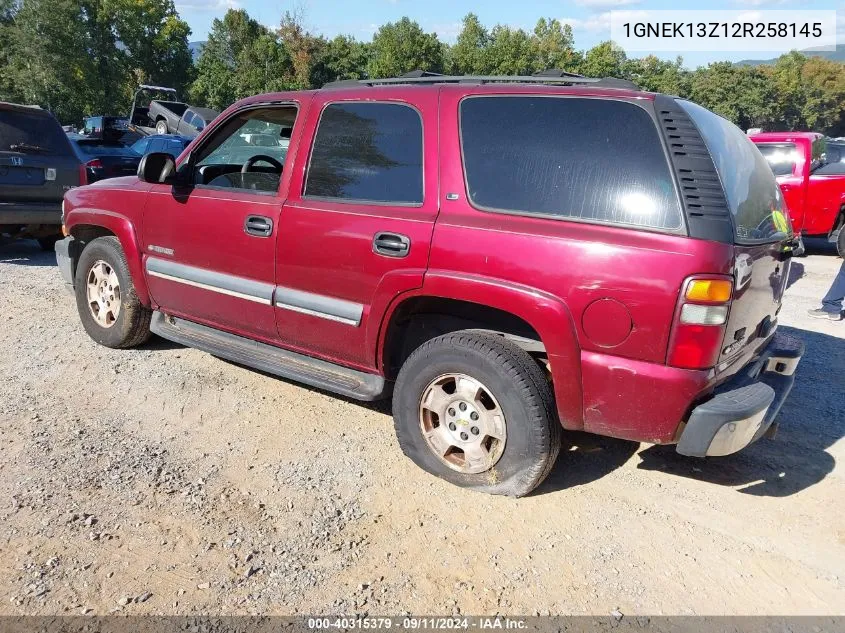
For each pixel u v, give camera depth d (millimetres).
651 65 66000
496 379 3053
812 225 10742
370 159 3477
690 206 2684
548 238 2877
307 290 3674
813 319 6758
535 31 66438
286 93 3928
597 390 2879
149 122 22516
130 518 3006
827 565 2844
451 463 3324
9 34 48188
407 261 3223
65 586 2564
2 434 3719
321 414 4121
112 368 4707
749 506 3262
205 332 4465
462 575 2711
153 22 59062
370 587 2627
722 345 2730
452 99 3262
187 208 4203
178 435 3807
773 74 74625
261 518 3045
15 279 7355
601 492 3338
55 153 8188
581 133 2951
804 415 4348
